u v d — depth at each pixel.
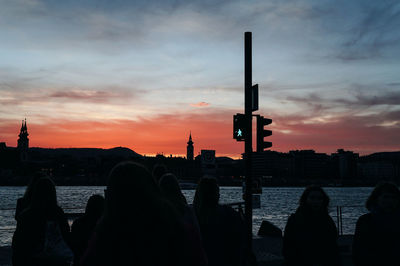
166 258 2.71
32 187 6.27
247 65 12.19
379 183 5.98
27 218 5.19
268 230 18.30
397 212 5.75
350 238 16.67
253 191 12.55
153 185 2.87
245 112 12.10
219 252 5.55
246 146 11.95
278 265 11.88
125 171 2.80
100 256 2.69
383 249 5.64
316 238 6.20
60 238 5.38
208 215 5.67
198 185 5.83
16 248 5.12
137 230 2.67
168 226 2.72
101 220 2.78
